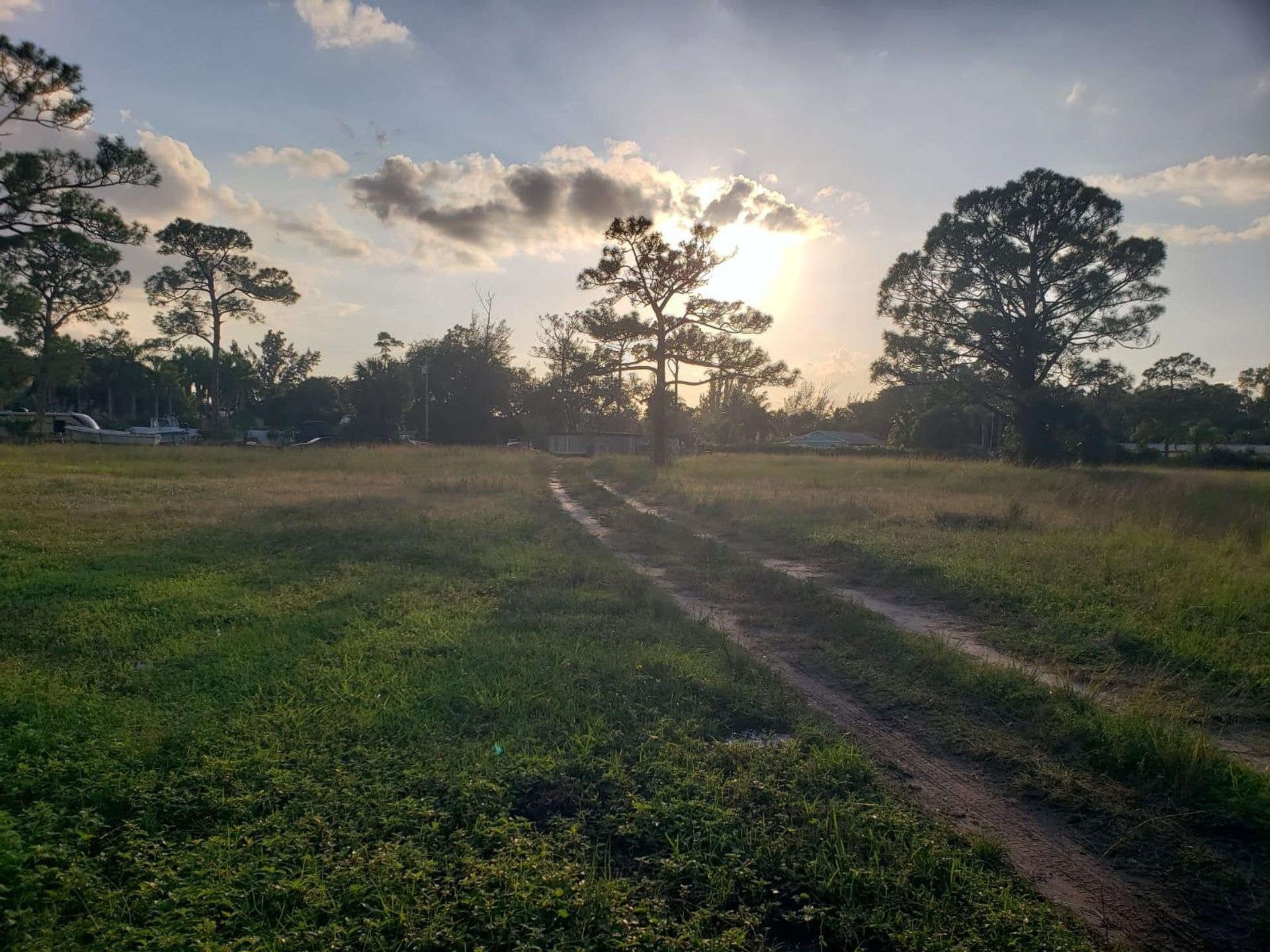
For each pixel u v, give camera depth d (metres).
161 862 3.37
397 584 8.83
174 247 50.34
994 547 11.12
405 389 64.88
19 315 38.19
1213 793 4.12
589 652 6.38
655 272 34.00
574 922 3.04
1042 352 41.50
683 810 3.87
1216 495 17.86
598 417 77.06
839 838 3.59
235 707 5.05
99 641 6.42
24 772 4.07
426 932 2.93
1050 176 40.25
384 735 4.68
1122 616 7.43
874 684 5.89
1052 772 4.44
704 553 11.52
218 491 18.81
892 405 102.88
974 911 3.17
